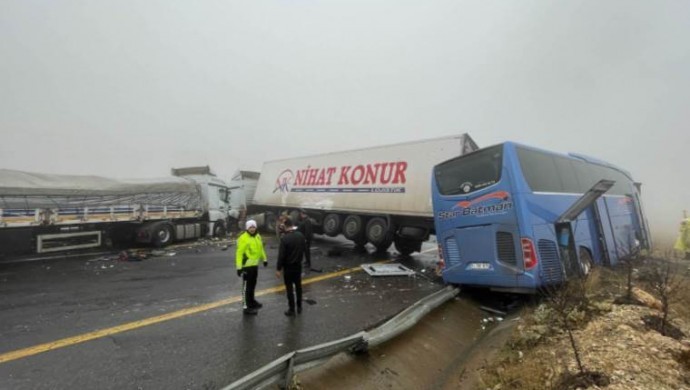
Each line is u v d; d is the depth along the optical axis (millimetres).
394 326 5402
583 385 3367
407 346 5191
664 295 4957
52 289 7984
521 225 6551
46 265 10828
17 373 4203
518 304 7418
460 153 11633
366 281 9172
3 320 5945
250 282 6512
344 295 7844
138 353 4766
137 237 14680
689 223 13477
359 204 14078
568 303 5801
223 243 16438
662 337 4289
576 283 6438
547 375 3818
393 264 11172
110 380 4078
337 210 14898
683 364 3699
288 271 6391
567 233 7160
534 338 4930
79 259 11914
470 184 7488
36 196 11516
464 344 5859
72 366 4391
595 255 8375
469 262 7418
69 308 6617
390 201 13070
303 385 3832
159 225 14930
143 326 5746
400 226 13055
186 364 4477
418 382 4539
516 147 7027
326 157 16031
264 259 6793
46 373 4215
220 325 5852
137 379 4105
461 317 6766
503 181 6871
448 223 7891
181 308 6707
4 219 10609
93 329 5590
